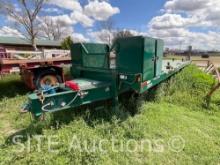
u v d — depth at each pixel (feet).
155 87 17.54
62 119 11.80
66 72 22.22
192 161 9.20
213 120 14.14
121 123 11.87
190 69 27.63
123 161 8.86
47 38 111.55
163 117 13.87
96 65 16.17
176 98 17.97
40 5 64.39
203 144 10.62
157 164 8.87
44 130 10.52
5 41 92.73
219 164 9.09
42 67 19.83
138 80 11.84
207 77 23.00
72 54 15.98
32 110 9.72
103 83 12.69
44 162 8.46
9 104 16.47
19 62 19.04
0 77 23.16
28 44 97.35
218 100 17.78
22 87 21.50
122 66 12.82
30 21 64.34
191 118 14.24
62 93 10.44
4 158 8.72
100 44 16.01
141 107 14.33
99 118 12.32
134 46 11.90
